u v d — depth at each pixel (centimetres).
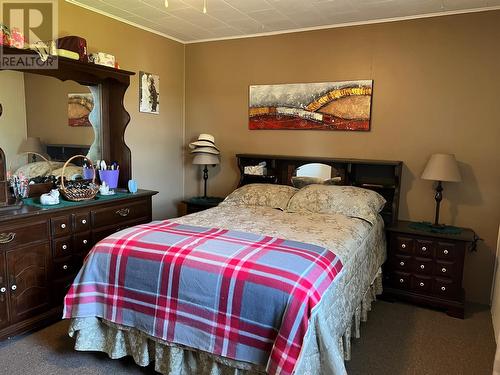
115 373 218
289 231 254
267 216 304
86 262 222
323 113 381
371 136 364
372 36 354
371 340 261
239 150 431
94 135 339
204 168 439
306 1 305
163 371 205
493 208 323
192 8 326
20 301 249
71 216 277
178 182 453
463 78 324
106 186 321
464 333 273
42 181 300
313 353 171
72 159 315
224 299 182
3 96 272
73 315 217
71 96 317
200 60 439
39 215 253
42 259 260
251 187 371
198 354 196
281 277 176
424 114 341
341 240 240
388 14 335
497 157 319
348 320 222
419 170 348
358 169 367
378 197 332
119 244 218
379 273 313
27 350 239
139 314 206
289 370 160
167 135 432
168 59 422
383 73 353
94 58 307
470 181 329
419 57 338
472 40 318
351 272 229
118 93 337
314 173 381
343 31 365
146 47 390
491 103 317
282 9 326
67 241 276
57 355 235
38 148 297
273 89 403
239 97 423
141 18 356
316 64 380
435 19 329
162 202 432
